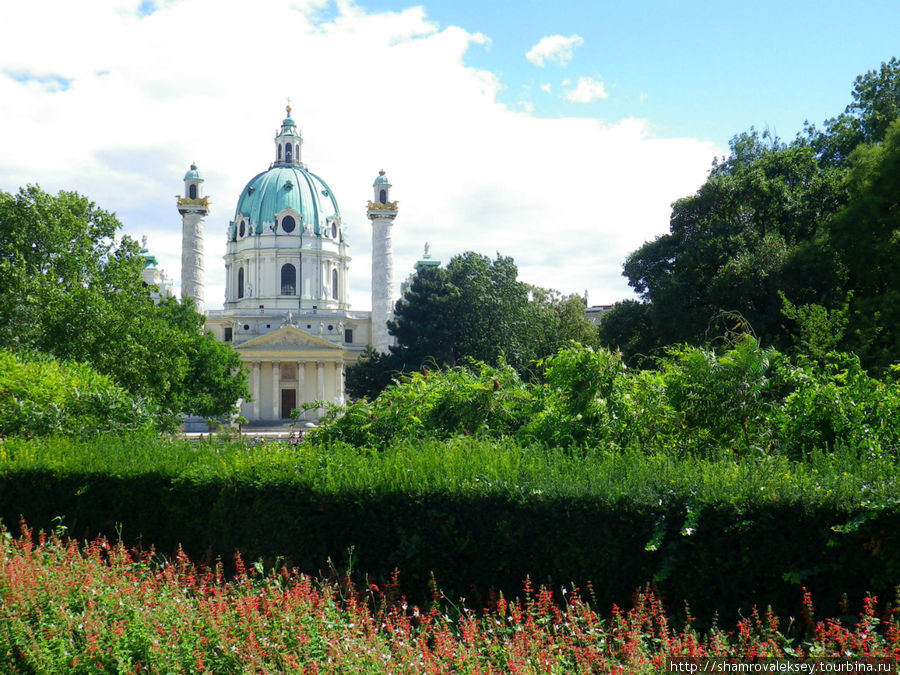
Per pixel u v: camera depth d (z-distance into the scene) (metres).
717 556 9.29
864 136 46.03
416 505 10.95
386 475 11.44
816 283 38.66
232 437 16.92
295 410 18.48
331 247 122.06
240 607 8.95
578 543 9.96
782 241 41.22
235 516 12.44
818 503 8.96
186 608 9.43
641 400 14.81
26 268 39.00
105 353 39.03
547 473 10.87
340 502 11.43
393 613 9.66
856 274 37.62
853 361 14.34
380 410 17.31
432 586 10.25
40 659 8.23
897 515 8.55
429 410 16.95
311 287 119.25
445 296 67.81
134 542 13.60
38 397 20.39
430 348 66.62
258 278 117.88
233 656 8.16
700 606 9.37
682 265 43.28
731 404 13.51
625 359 47.72
